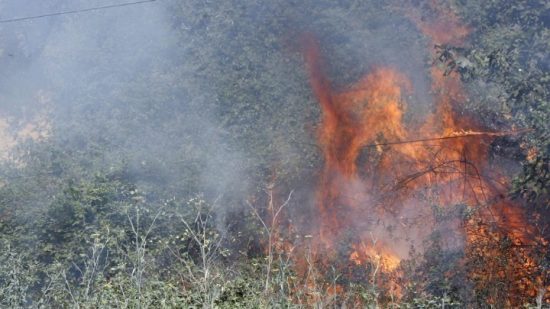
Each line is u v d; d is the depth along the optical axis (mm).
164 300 11156
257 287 12406
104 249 15195
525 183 13906
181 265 14297
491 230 15648
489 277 14516
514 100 15180
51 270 14297
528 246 14930
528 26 15438
